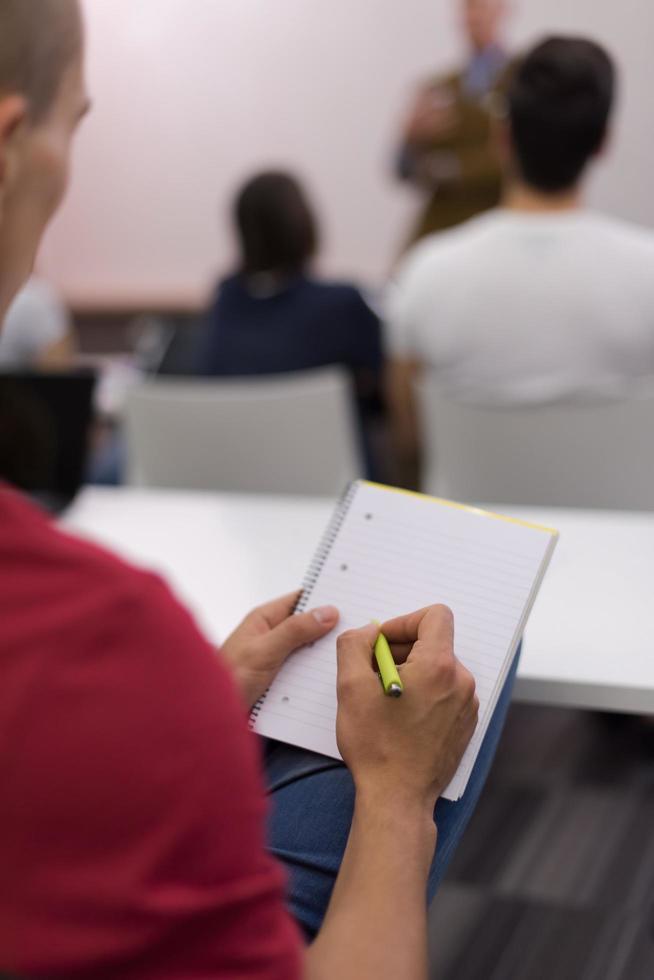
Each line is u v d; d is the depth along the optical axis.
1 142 0.51
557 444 1.79
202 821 0.47
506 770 2.01
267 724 0.85
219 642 1.13
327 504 1.53
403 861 0.67
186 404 2.04
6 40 0.50
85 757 0.45
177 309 5.57
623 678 1.01
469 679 0.75
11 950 0.46
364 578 0.90
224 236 5.47
